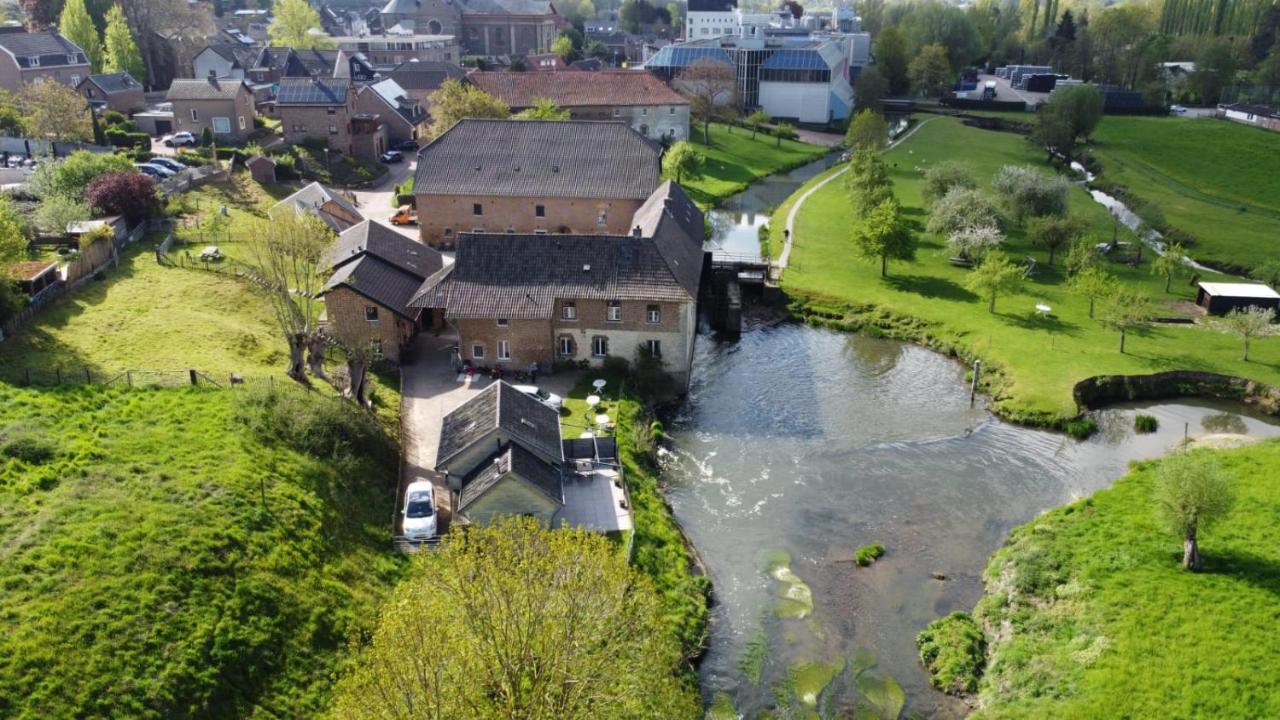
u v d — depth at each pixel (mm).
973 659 43469
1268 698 39125
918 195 125625
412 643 31484
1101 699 39625
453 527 39156
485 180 95125
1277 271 92500
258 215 97625
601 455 55719
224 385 56094
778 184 136625
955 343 78812
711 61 166625
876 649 44625
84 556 39344
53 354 56625
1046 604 46406
